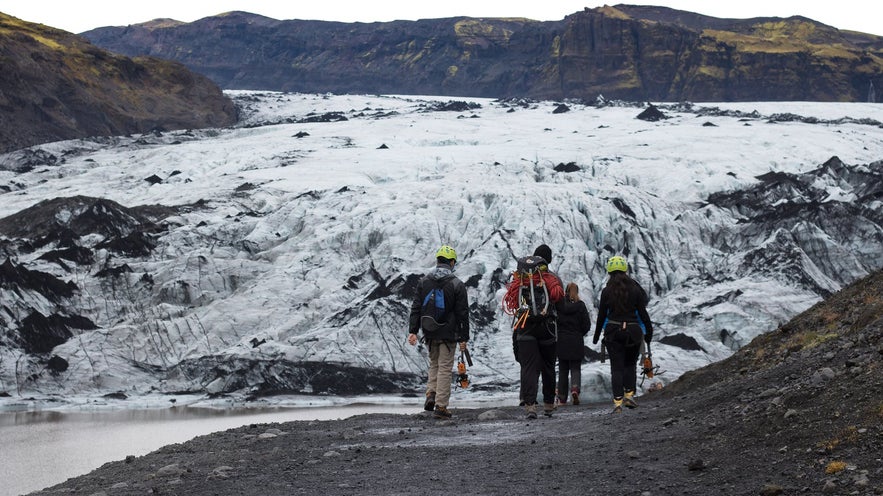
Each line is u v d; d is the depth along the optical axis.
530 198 78.38
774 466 8.71
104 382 56.06
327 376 55.53
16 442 37.31
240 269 70.12
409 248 71.88
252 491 9.80
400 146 121.56
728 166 96.56
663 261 72.44
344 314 61.88
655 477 9.16
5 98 170.62
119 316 65.19
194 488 10.14
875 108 181.00
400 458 11.62
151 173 108.94
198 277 68.69
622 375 14.44
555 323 14.83
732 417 11.07
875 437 8.53
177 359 59.84
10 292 61.50
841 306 19.62
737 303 61.59
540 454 11.18
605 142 113.88
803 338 18.72
